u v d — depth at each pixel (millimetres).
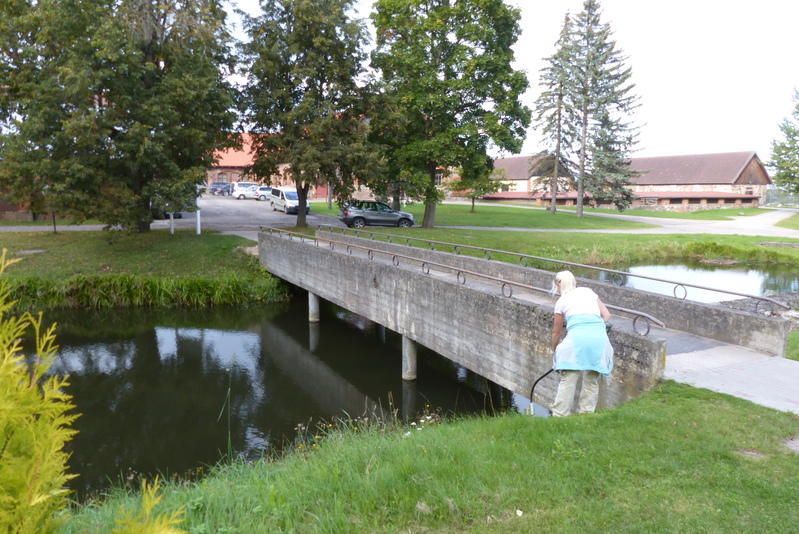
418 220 41406
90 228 31281
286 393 12898
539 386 8844
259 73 28172
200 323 19359
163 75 24797
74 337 17484
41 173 21047
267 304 22109
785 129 62312
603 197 51125
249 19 28594
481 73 32031
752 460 4629
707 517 3783
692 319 9109
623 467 4574
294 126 28234
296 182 30250
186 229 31688
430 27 30375
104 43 20656
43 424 2549
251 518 4207
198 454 9758
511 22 31828
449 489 4340
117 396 12672
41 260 23641
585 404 6496
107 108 22031
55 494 2486
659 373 6754
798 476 4328
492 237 31438
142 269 23438
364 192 56250
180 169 24266
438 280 11656
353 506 4273
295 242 20547
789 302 18719
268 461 8297
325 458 5859
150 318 19891
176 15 23859
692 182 73250
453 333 11242
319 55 28672
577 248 30766
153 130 22219
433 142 30516
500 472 4602
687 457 4695
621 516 3861
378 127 30484
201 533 4062
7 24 23594
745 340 8234
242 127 29562
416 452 5281
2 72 23984
